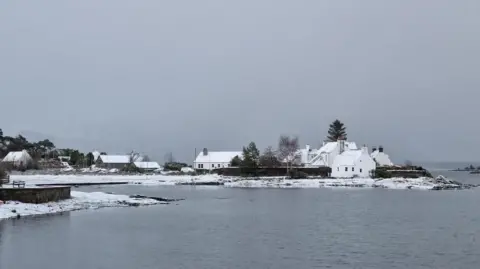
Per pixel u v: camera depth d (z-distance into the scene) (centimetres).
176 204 9069
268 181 15575
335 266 4131
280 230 5944
